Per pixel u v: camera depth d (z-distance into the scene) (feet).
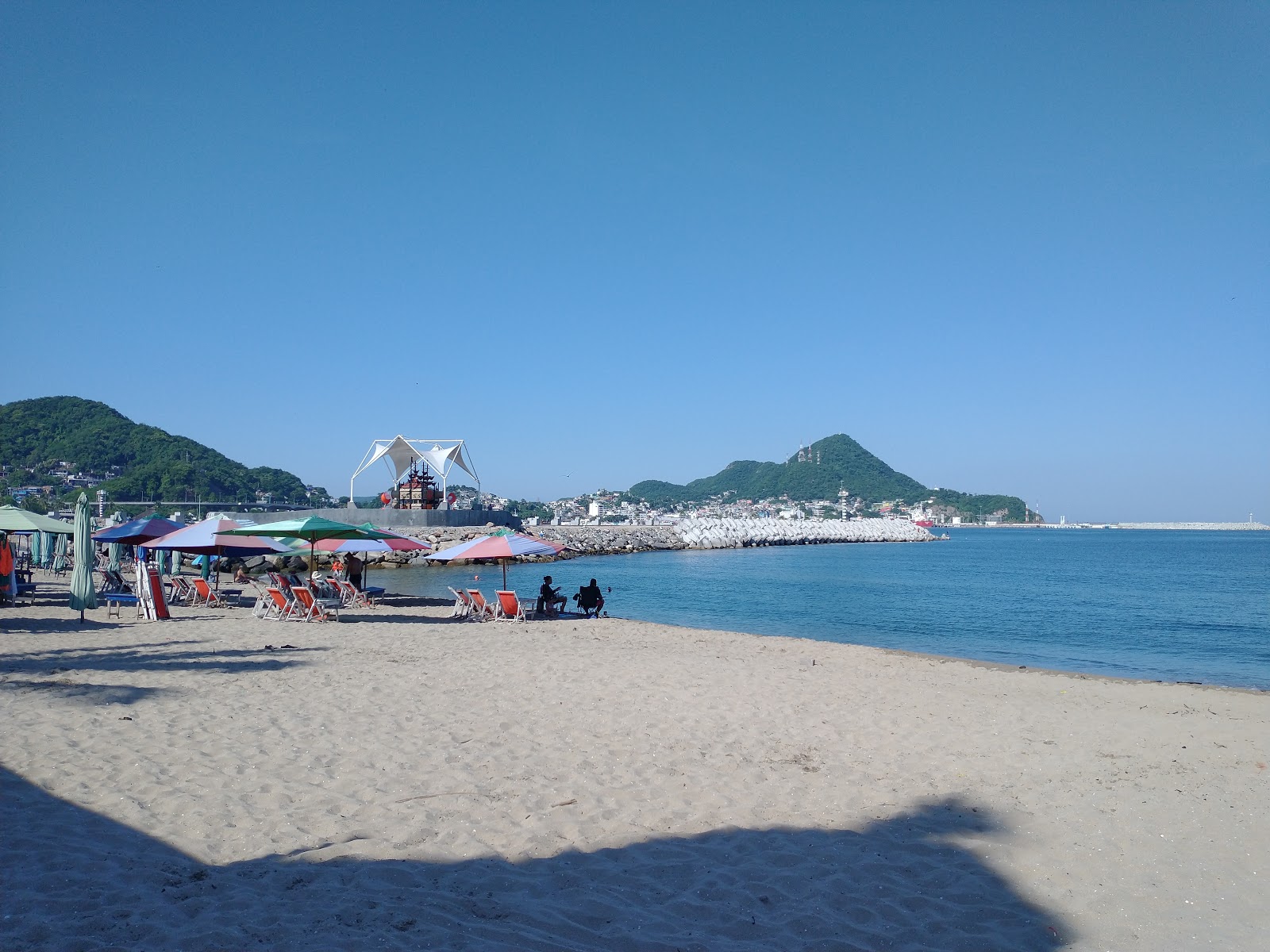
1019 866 16.57
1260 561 229.86
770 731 26.78
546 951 12.29
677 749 24.16
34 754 21.04
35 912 12.69
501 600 60.90
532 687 32.96
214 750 22.15
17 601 62.13
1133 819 19.44
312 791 19.25
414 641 46.83
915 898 14.94
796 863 16.33
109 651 39.52
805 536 331.98
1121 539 551.18
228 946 11.88
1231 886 15.88
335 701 28.91
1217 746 26.96
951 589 124.67
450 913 13.43
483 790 19.80
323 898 13.73
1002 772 23.08
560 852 16.46
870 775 22.40
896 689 36.29
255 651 40.57
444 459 208.23
